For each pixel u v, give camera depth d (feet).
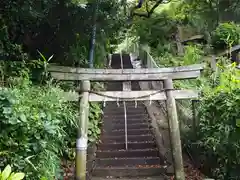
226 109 11.51
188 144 17.15
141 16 37.68
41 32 16.22
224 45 26.45
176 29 32.99
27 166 8.52
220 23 29.19
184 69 14.90
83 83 14.21
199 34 30.99
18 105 8.69
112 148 18.80
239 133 10.98
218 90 12.51
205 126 13.26
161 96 14.51
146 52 32.73
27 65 13.44
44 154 9.61
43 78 13.48
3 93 7.94
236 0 27.12
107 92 14.28
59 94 12.30
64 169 15.15
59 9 15.93
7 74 12.15
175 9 35.09
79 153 12.94
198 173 14.97
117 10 21.54
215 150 12.50
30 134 8.67
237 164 11.25
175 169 13.26
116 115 23.00
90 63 21.13
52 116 10.24
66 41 17.99
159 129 20.20
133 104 24.71
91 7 18.04
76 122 13.29
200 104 14.33
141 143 18.75
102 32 22.93
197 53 26.89
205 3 31.94
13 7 12.86
